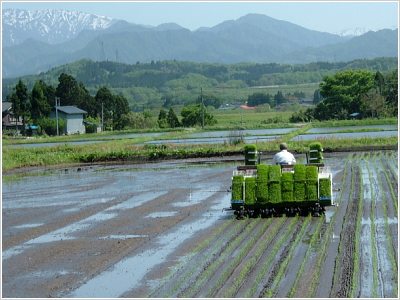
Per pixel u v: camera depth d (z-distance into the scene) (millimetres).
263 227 17328
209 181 29438
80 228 18703
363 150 44688
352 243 15039
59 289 12484
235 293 11406
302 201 18719
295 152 43156
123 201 24031
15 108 107875
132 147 49562
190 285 12117
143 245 15961
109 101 123312
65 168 40438
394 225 17250
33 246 16469
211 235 16703
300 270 12773
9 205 24250
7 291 12500
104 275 13328
